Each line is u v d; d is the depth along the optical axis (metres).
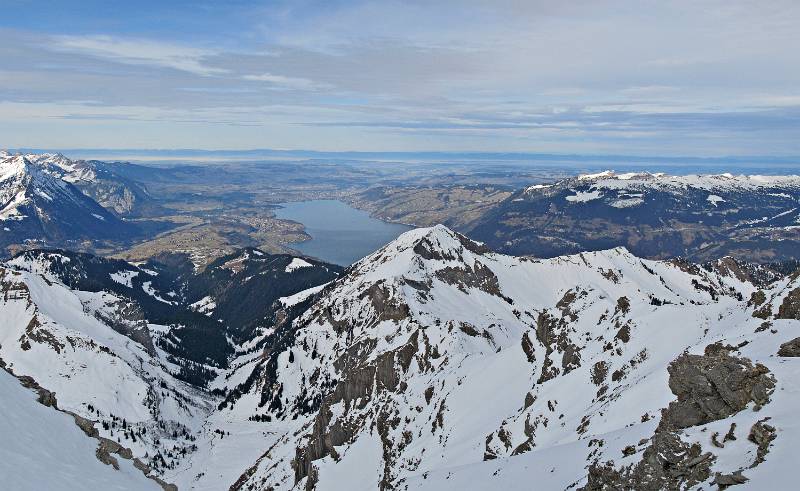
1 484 45.72
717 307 140.12
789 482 46.66
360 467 192.62
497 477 106.00
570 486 80.25
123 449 74.38
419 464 163.25
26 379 75.38
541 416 136.62
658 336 137.50
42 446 57.97
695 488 55.19
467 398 184.88
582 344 160.50
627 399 110.38
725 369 68.75
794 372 65.75
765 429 56.12
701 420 69.00
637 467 63.88
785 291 111.06
